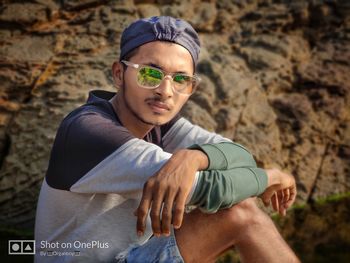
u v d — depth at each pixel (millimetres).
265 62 4398
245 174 2119
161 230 1944
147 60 2229
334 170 4273
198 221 2131
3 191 3602
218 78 4145
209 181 2008
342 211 4031
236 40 4473
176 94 2273
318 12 4668
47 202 2268
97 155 2092
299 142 4250
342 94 4445
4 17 3941
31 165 3623
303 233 3684
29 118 3717
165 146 2674
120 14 4199
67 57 3955
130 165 2059
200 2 4527
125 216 2211
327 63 4547
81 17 4113
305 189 4152
